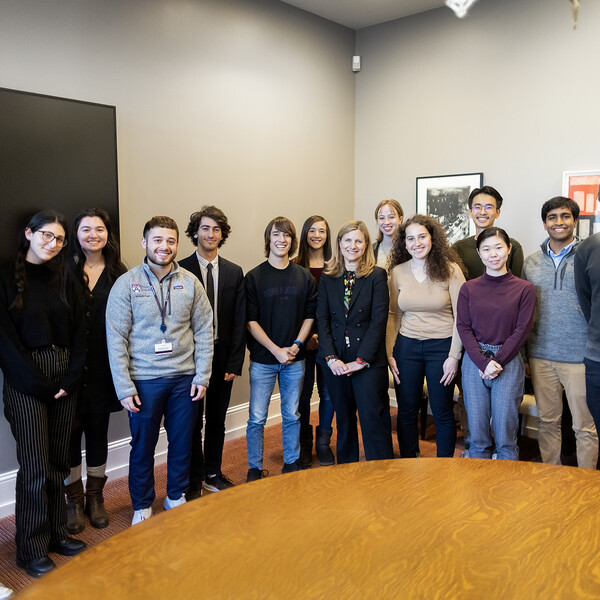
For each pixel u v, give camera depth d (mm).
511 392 2670
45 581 1053
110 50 3150
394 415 4445
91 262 2748
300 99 4363
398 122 4617
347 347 2914
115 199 3156
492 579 1046
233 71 3840
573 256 2764
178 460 2670
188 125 3592
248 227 4043
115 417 3322
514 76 3979
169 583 1043
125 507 2934
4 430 2854
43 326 2320
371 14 4441
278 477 1544
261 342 3068
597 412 2473
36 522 2326
